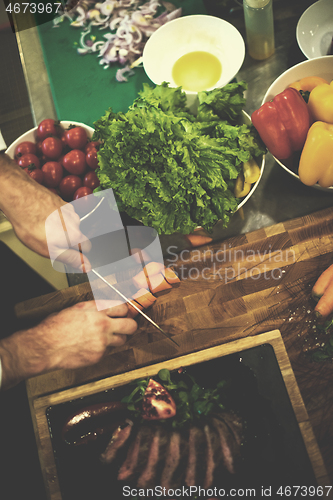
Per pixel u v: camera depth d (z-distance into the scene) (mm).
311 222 1245
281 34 1462
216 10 1507
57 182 1272
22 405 1607
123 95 1462
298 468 1067
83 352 1153
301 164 1142
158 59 1377
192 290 1247
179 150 1047
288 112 1099
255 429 1102
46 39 1578
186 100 1240
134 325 1199
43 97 1543
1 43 1742
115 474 1103
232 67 1317
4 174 1153
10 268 1515
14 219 1177
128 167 1079
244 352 1153
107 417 1144
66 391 1162
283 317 1199
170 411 1109
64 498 1102
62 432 1138
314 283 1212
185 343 1208
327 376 1144
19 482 1525
